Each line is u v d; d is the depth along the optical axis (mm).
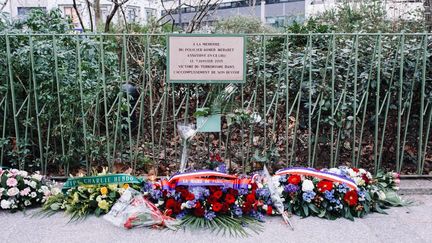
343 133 3943
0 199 3256
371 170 4156
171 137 4410
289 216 3195
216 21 9898
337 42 4234
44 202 3355
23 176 3381
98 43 3904
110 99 4070
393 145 4285
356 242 2824
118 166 4031
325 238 2875
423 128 4180
